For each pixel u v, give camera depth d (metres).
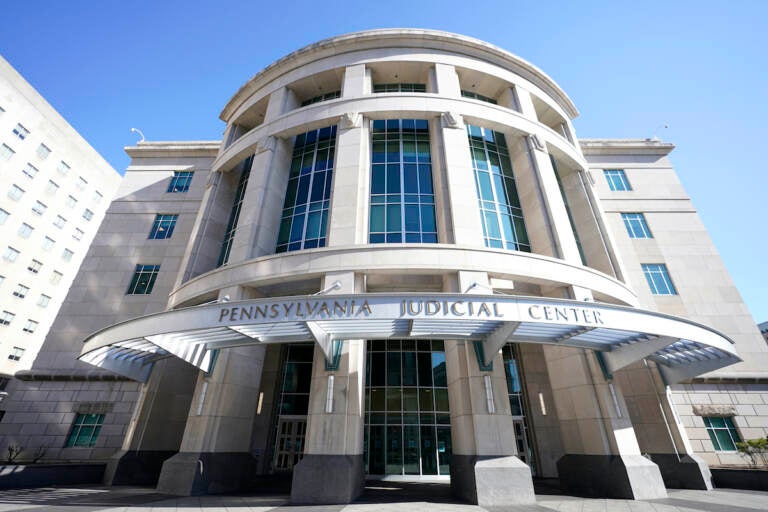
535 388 19.16
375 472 16.89
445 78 19.48
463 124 17.78
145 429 16.28
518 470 11.05
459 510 9.79
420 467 16.98
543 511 9.77
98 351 13.20
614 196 25.70
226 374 13.90
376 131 19.12
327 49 20.88
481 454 11.31
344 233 14.88
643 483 12.12
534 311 10.02
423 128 19.28
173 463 12.62
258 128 20.09
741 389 19.55
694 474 14.70
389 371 18.95
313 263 14.08
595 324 10.22
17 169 42.53
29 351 42.62
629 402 17.05
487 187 18.17
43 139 45.53
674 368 15.42
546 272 14.64
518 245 17.36
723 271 23.09
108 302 23.81
